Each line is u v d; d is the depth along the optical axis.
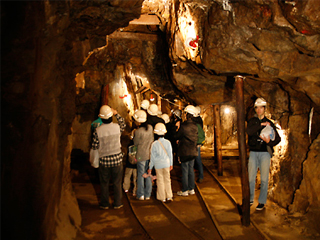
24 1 2.11
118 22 3.67
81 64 4.00
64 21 2.85
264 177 4.93
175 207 5.37
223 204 5.50
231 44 4.06
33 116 2.43
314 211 4.20
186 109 6.16
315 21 2.86
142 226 4.43
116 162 5.09
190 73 7.01
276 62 3.86
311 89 3.99
